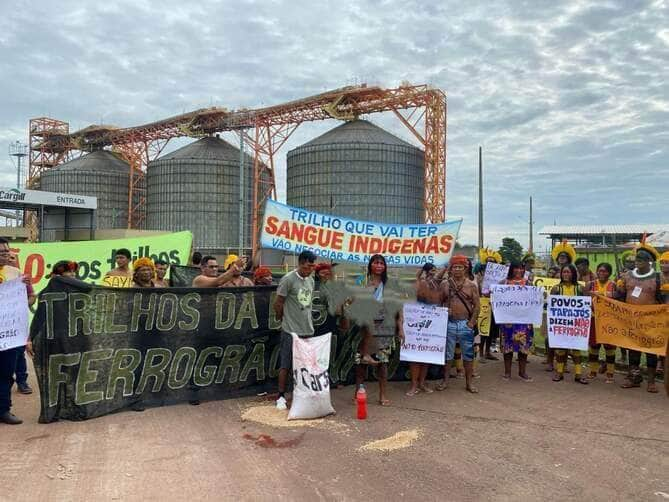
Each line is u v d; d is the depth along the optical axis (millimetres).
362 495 4480
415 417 6637
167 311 6992
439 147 60375
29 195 40250
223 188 76938
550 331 8773
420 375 8133
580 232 53562
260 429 6090
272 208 8000
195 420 6398
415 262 8289
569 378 9078
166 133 75062
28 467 4906
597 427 6324
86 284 6434
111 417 6461
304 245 8070
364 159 68562
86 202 44250
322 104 61969
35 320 6219
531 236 55594
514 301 8812
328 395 6586
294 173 73062
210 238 76125
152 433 5895
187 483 4633
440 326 7840
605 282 9055
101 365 6508
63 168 85062
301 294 6953
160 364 6941
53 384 6230
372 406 7152
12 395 7570
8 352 6094
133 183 85000
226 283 8078
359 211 68250
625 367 9633
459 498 4457
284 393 7238
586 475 4949
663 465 5203
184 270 11883
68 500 4285
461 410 6988
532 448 5613
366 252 8211
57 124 88938
